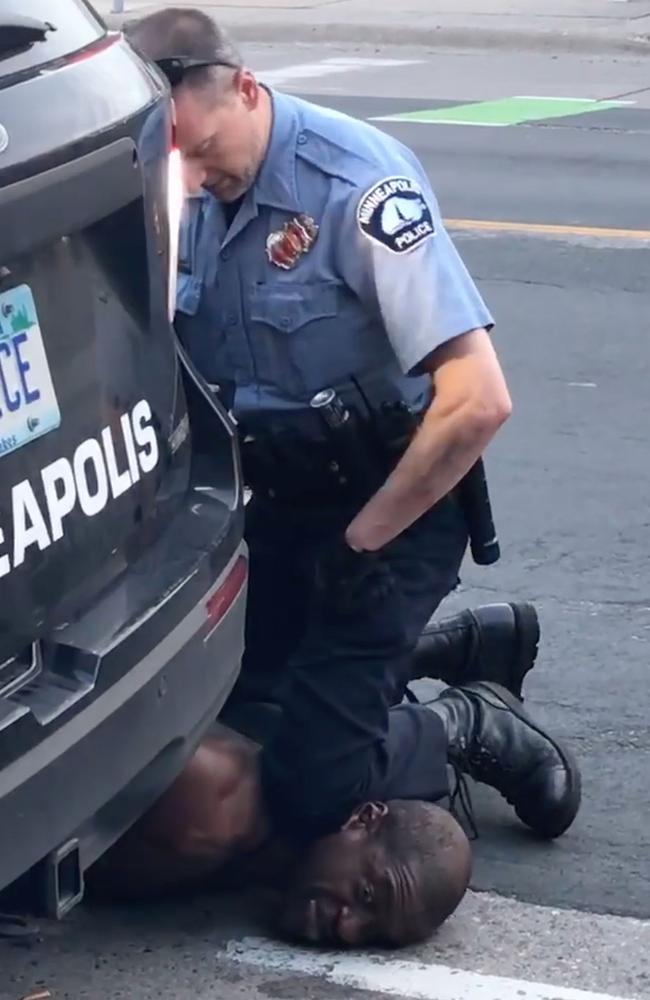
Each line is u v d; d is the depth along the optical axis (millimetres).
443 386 3229
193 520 3012
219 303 3350
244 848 3469
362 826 3398
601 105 13914
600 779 4113
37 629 2627
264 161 3266
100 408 2785
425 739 3512
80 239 2709
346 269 3271
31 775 2521
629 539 5570
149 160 2822
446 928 3498
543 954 3422
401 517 3285
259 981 3316
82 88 2691
